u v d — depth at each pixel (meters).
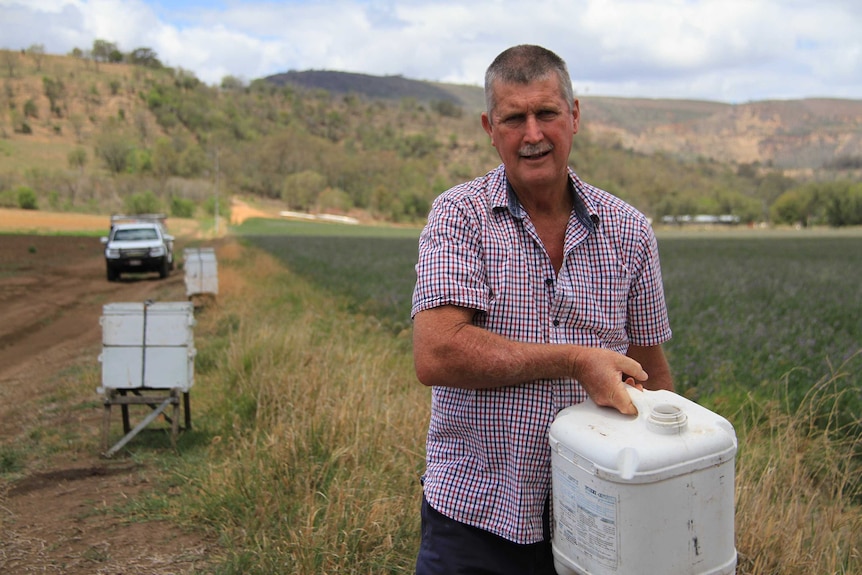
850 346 9.07
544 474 2.13
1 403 8.14
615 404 1.95
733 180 189.00
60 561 4.07
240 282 17.92
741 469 4.36
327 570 3.65
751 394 6.39
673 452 1.78
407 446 4.94
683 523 1.81
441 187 146.62
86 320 14.93
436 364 2.06
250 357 7.72
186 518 4.57
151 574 3.88
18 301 17.42
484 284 2.13
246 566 3.83
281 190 146.12
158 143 143.62
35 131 165.75
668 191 149.75
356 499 4.10
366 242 50.53
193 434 6.34
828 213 134.12
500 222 2.17
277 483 4.59
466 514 2.16
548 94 2.10
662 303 2.38
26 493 5.22
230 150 159.88
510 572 2.16
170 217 97.62
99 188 106.50
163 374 6.25
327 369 6.58
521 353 2.01
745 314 12.09
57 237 43.41
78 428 6.89
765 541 3.71
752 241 63.69
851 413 5.83
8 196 85.44
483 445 2.15
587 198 2.23
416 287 2.17
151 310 6.23
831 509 4.23
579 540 1.91
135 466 5.79
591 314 2.18
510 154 2.14
